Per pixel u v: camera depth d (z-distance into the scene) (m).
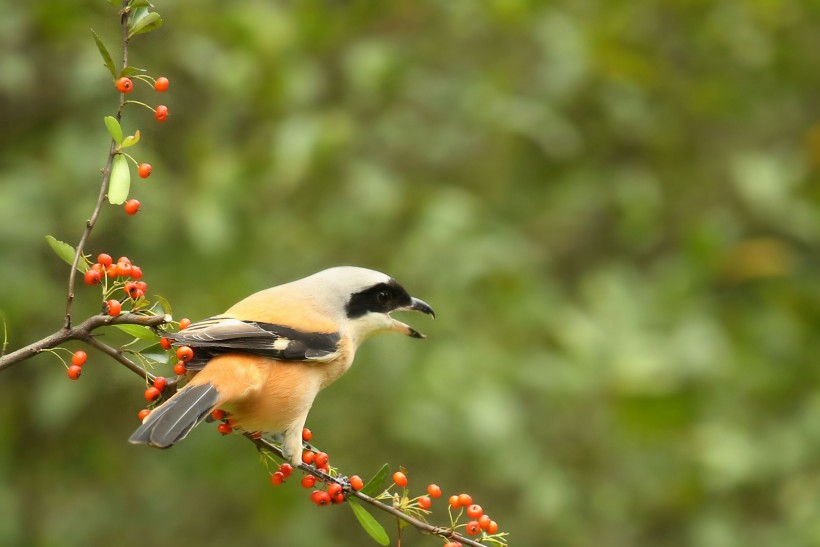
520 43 13.33
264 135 11.68
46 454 11.70
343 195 11.74
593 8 13.20
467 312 11.59
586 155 12.87
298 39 11.88
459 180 12.94
